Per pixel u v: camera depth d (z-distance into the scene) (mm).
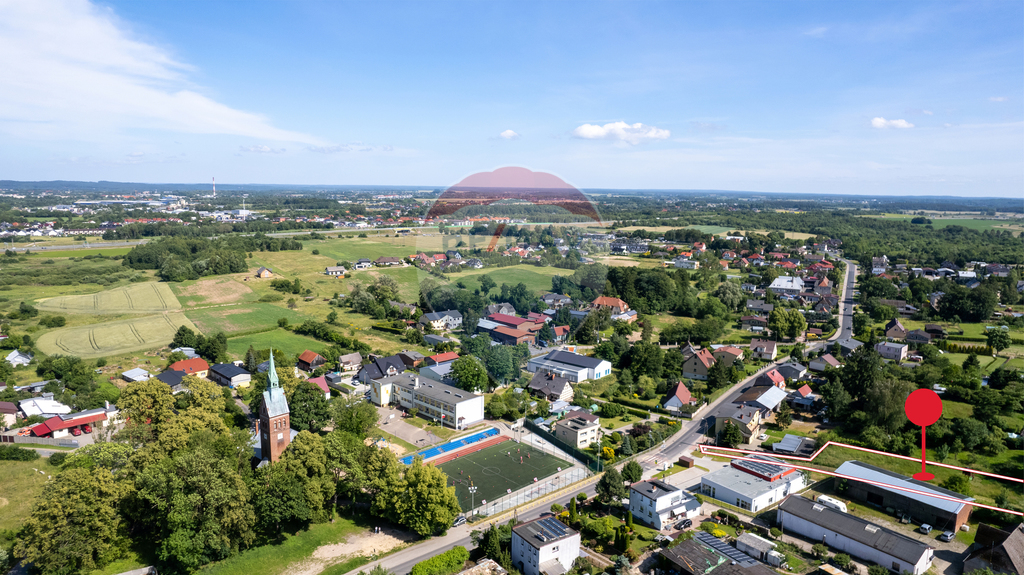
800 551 64312
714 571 56938
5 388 105312
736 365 123688
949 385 105562
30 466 80188
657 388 113750
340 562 62156
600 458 86562
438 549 64562
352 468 71562
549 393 107438
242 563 61469
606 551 63969
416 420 102750
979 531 64250
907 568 59219
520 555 60719
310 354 127250
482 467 85000
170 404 86625
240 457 73938
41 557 55688
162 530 61219
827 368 122000
